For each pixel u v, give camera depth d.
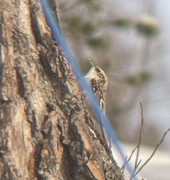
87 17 23.95
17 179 6.89
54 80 7.22
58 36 7.34
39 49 7.24
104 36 24.52
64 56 7.32
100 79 7.97
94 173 7.11
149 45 40.38
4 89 7.04
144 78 27.58
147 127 42.69
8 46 7.14
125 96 38.47
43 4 7.39
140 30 25.30
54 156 7.01
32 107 7.06
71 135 7.11
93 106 7.67
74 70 7.37
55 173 7.00
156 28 25.67
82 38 23.92
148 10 43.16
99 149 7.23
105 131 7.81
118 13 25.11
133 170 8.17
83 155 7.09
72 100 7.20
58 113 7.11
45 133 7.04
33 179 6.95
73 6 23.45
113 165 7.31
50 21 7.37
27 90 7.08
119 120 38.09
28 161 6.96
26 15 7.29
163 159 25.59
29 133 7.01
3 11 7.21
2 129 6.96
